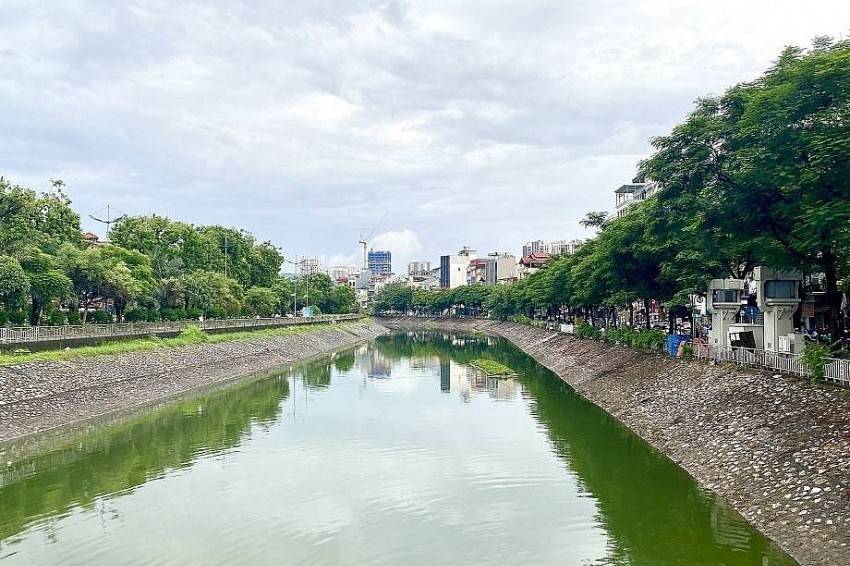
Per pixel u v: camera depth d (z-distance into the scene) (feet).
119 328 186.91
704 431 91.15
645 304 184.96
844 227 71.05
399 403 149.48
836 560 51.49
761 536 61.00
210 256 328.29
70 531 69.15
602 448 99.50
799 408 77.41
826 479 61.77
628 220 156.87
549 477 85.61
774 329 108.68
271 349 265.34
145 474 90.89
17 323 160.76
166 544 65.16
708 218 92.02
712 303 130.72
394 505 76.13
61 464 96.32
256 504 77.30
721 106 92.38
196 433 117.70
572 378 182.80
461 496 78.89
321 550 63.21
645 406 119.14
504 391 166.61
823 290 140.26
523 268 522.06
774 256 92.58
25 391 121.80
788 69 79.51
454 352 304.50
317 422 127.34
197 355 204.95
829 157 67.72
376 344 375.04
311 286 531.50
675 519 67.41
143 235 271.49
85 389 137.69
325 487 83.71
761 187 82.99
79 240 209.36
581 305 227.20
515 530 67.26
